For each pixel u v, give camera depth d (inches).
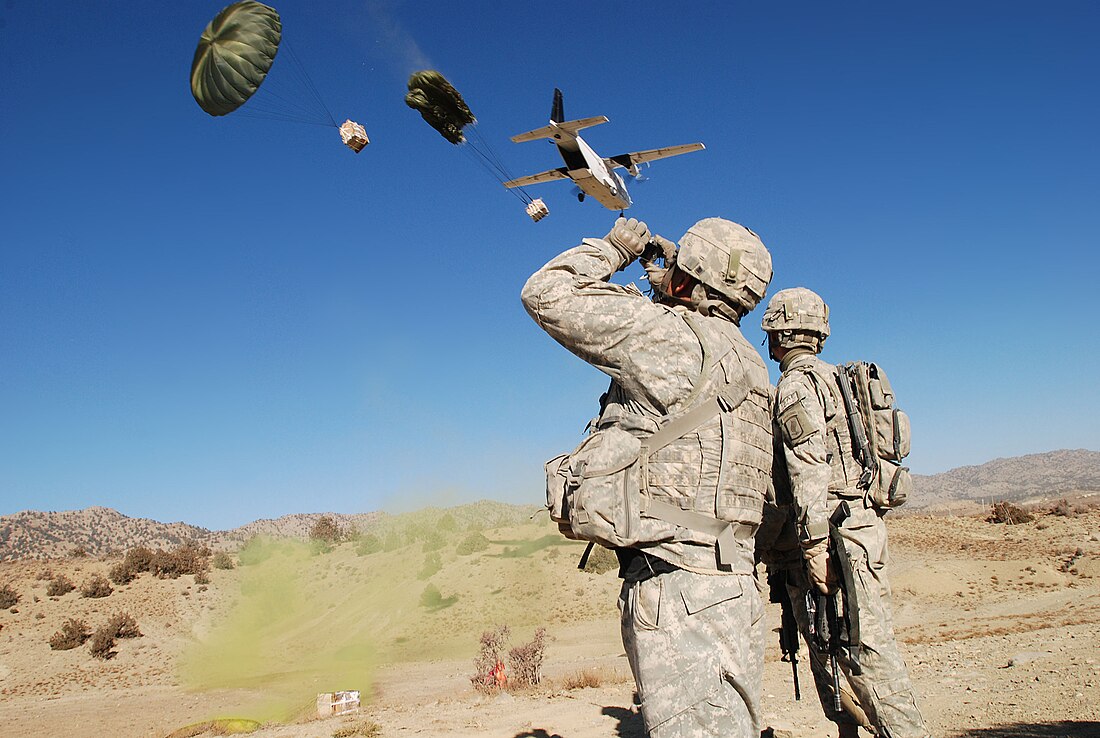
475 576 1999.3
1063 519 2065.7
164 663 1590.8
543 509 141.2
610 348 125.1
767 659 711.1
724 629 118.4
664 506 121.7
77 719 1112.2
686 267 137.7
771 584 236.2
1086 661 423.2
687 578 119.5
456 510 3698.3
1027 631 792.3
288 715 943.7
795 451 196.1
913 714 215.2
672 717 115.4
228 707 1118.4
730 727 115.3
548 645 1424.7
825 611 199.3
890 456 229.6
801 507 194.9
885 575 228.5
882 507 229.8
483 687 858.1
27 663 1574.8
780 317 239.8
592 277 129.2
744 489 127.7
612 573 1951.3
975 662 510.9
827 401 227.5
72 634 1699.1
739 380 130.0
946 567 1627.7
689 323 129.0
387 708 754.8
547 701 588.7
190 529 6018.7
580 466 123.9
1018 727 290.4
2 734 1023.6
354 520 4097.0
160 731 943.7
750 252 139.1
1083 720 289.7
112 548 5196.9
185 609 1980.8
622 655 1219.2
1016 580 1493.6
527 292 129.9
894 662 218.5
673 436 123.0
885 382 235.8
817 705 403.5
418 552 2389.3
